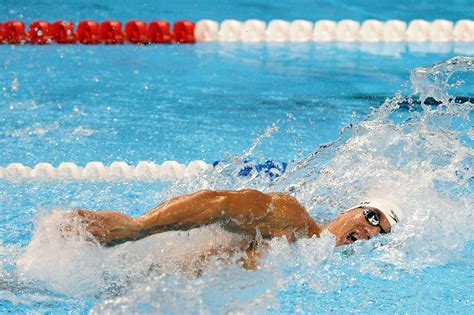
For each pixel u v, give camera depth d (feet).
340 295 39.11
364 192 47.01
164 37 107.04
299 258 39.73
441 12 123.75
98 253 35.83
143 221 34.71
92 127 68.44
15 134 66.03
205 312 34.81
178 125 69.26
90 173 57.47
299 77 87.35
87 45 103.96
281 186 49.83
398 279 41.06
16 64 91.66
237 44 107.14
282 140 64.90
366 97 77.87
